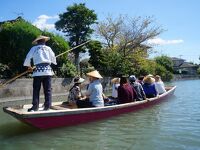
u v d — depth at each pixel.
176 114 9.88
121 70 25.91
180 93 18.73
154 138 6.70
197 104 12.53
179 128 7.70
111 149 5.90
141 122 8.44
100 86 8.75
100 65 25.22
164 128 7.71
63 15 27.06
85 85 19.02
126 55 28.47
